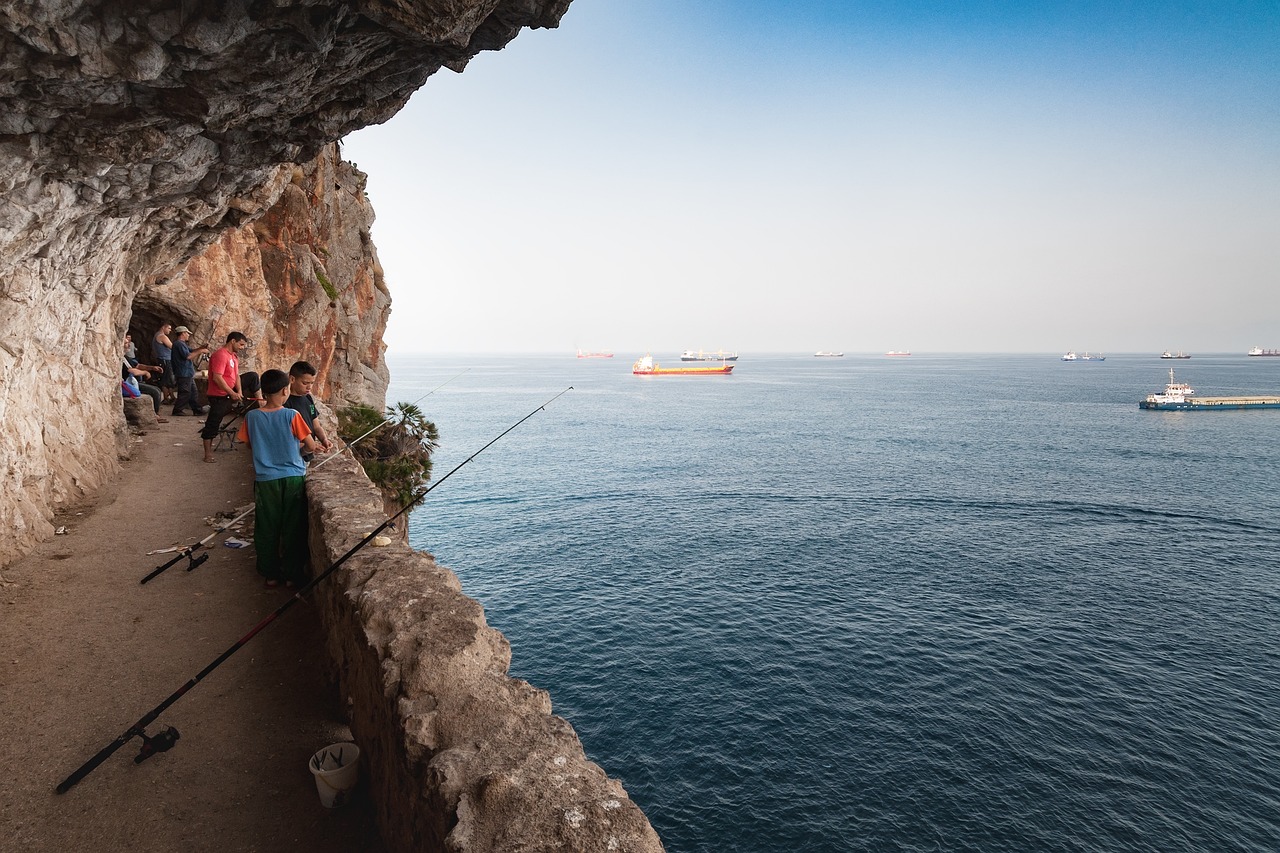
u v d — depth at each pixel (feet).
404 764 9.73
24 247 19.56
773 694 88.48
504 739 9.34
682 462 273.33
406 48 17.95
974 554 152.56
